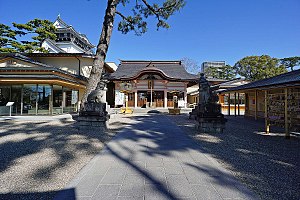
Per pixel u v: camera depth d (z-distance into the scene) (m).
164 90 21.58
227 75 39.03
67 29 29.19
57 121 10.51
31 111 13.05
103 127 7.64
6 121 10.44
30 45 21.28
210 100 7.71
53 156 4.18
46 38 23.28
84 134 6.66
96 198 2.44
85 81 16.62
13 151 4.54
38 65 12.96
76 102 17.28
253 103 14.98
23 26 21.12
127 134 6.91
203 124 7.59
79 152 4.53
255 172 3.43
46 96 13.16
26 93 13.12
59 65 18.16
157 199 2.42
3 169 3.42
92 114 7.68
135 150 4.76
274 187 2.84
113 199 2.42
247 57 33.53
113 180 2.98
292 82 6.20
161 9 12.52
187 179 3.05
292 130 8.27
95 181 2.94
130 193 2.58
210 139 6.23
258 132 8.05
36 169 3.43
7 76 11.86
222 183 2.92
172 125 9.52
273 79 10.15
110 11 10.32
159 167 3.58
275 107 8.24
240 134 7.37
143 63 26.55
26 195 2.53
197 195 2.54
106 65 22.03
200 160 4.04
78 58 17.98
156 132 7.38
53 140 5.69
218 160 4.09
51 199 2.43
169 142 5.70
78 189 2.68
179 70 24.83
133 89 21.66
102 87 8.12
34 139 5.81
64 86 15.06
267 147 5.32
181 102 21.02
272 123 8.32
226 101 22.98
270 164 3.87
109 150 4.72
